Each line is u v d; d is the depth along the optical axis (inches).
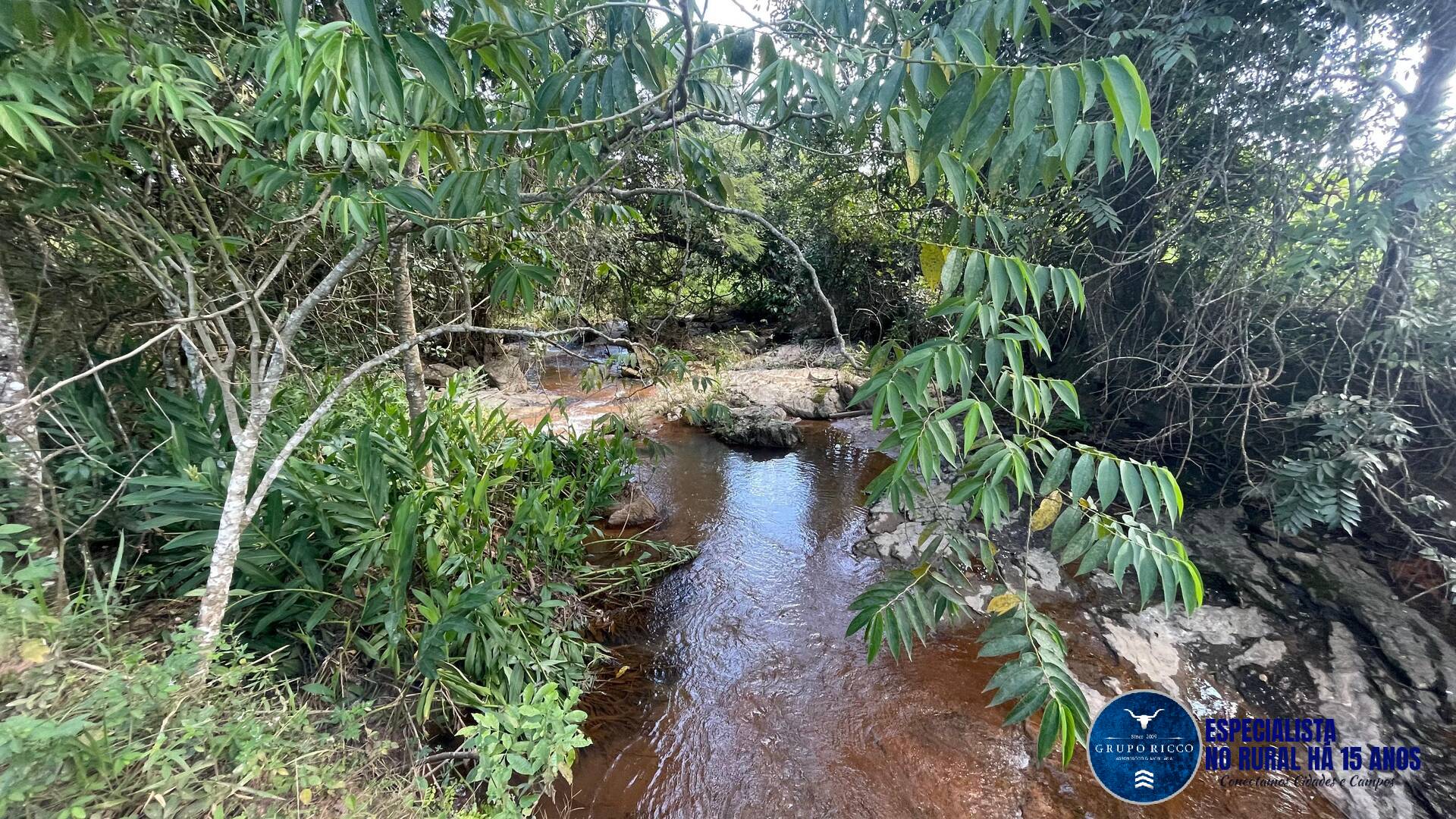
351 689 80.5
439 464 117.1
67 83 51.1
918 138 50.4
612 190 75.7
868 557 153.3
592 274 195.6
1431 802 79.4
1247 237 117.8
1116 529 49.3
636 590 137.8
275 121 60.8
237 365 106.3
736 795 85.1
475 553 98.3
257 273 103.0
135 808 42.8
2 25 44.2
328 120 57.2
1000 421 198.8
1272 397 130.6
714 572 147.8
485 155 62.4
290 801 50.4
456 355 310.3
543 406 283.1
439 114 59.2
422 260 160.4
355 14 34.4
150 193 72.4
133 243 70.7
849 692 105.2
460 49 52.2
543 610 107.0
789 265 385.7
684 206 92.9
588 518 145.6
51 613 56.2
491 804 68.7
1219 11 111.7
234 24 84.9
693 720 99.3
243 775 48.1
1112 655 110.0
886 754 92.0
